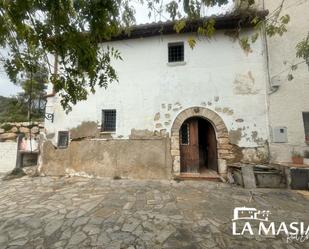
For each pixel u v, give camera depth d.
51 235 3.15
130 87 7.30
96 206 4.27
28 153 8.67
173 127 6.80
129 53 7.48
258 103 6.43
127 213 3.88
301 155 6.04
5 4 1.73
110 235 3.09
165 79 7.07
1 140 8.85
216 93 6.67
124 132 7.11
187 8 2.48
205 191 5.24
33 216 3.84
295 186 5.35
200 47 6.94
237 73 6.63
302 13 6.56
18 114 10.10
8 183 6.51
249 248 2.77
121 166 6.91
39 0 1.78
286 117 6.26
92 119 7.42
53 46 2.27
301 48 4.32
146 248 2.75
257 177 5.62
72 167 7.32
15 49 2.31
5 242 2.99
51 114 7.74
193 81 6.86
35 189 5.72
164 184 5.96
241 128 6.41
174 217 3.69
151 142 6.86
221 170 6.34
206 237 3.03
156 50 7.27
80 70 2.62
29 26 2.06
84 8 1.98
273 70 6.47
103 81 2.98
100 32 2.28
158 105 7.01
